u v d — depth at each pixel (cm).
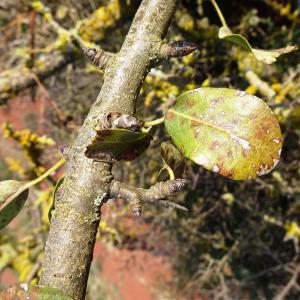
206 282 40
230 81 30
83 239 12
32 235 39
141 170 33
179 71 29
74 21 34
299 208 33
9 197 14
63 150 13
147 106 31
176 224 36
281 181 32
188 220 34
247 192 34
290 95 28
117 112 12
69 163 12
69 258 12
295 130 29
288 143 31
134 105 13
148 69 13
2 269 38
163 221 36
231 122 12
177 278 43
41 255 36
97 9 33
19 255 39
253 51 16
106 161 12
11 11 39
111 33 32
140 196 12
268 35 31
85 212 12
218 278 40
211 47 30
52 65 35
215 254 38
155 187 12
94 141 12
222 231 36
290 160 32
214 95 13
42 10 32
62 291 11
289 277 39
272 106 28
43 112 39
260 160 12
